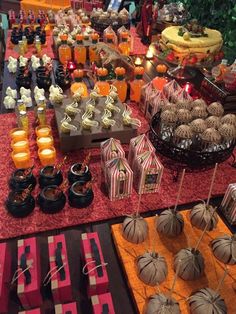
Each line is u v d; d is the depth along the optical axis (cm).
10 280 96
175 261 98
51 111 180
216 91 173
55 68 231
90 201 122
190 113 144
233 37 235
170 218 108
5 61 240
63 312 84
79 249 108
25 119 154
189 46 215
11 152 150
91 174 135
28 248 96
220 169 147
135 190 133
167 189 135
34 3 382
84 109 161
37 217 118
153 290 93
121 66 198
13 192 117
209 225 111
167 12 285
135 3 372
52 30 284
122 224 110
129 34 264
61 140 146
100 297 87
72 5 346
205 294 87
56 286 87
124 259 102
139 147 131
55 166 131
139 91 189
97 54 215
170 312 82
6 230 113
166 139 138
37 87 191
